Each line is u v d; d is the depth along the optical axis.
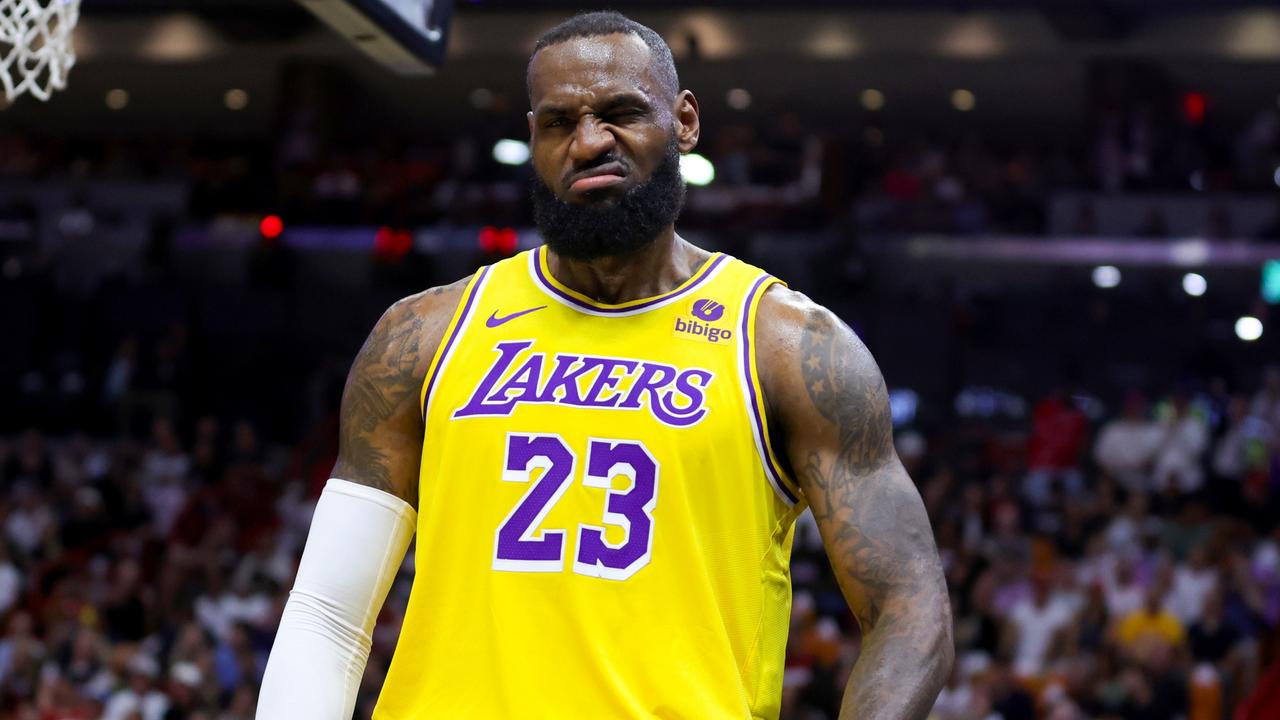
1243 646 14.91
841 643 15.48
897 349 26.03
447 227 29.11
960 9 28.78
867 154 31.48
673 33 30.02
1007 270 27.91
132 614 18.28
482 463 3.41
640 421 3.37
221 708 15.90
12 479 23.53
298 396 26.94
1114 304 26.70
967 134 35.56
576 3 29.39
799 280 27.27
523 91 33.31
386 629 15.74
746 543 3.38
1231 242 27.22
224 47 31.17
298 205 29.75
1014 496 20.06
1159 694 14.27
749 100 33.88
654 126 3.45
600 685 3.25
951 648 3.40
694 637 3.29
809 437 3.47
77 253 30.17
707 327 3.50
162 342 27.42
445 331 3.61
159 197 31.19
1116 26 28.86
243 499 21.52
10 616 18.67
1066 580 16.30
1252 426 21.66
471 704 3.31
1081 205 28.58
